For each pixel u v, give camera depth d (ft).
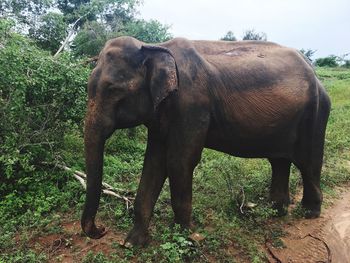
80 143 21.70
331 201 17.34
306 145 14.56
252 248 12.69
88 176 11.02
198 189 17.34
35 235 13.38
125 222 14.25
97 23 33.81
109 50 11.30
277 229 14.37
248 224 14.24
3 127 16.81
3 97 17.67
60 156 18.26
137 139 24.86
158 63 11.12
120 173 18.98
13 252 12.39
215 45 13.53
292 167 20.17
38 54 18.61
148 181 12.94
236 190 16.39
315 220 15.38
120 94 11.17
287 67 13.70
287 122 13.64
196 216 14.37
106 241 13.08
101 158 11.14
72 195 16.21
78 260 12.03
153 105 11.49
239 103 12.72
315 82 14.12
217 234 13.05
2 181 16.56
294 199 17.33
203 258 11.89
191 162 12.10
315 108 14.05
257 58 13.47
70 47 33.32
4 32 18.02
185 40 12.39
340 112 35.55
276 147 14.19
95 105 11.04
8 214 14.60
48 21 29.14
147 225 12.80
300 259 12.70
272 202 15.31
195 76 11.91
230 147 13.58
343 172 20.65
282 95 13.21
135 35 36.50
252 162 21.16
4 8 27.78
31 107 17.89
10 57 16.51
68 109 18.95
